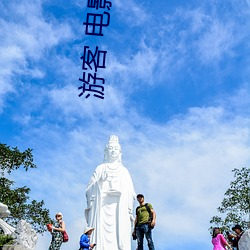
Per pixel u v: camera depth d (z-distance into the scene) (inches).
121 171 1180.5
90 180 1180.5
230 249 833.5
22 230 874.8
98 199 1139.9
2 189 1501.0
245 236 812.6
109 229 1120.2
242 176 1503.4
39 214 1526.8
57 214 812.6
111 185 1149.7
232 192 1496.1
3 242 847.7
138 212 934.4
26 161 1568.7
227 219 1455.5
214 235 842.2
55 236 786.2
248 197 1455.5
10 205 1470.2
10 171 1563.7
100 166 1192.2
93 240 1109.7
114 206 1142.3
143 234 924.6
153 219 920.3
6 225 920.3
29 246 879.1
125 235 1119.6
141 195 948.6
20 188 1552.7
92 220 1131.3
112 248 1106.7
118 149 1203.2
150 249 904.9
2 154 1541.6
